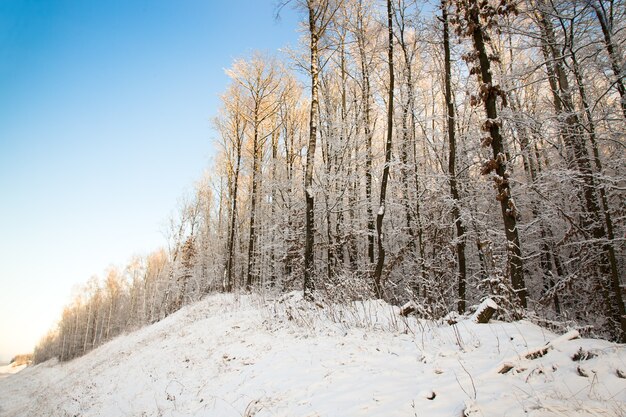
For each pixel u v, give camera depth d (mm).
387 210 16609
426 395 4266
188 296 32406
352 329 7820
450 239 12953
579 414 3387
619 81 9180
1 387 46688
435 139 15742
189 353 10906
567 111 10039
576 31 10070
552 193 10859
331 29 15977
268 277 24016
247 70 23031
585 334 5957
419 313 8289
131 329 37094
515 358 4660
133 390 10094
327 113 17688
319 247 17234
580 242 9336
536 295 13500
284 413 4941
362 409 4355
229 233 27453
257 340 9203
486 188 13047
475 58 9125
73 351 59344
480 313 6480
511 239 7879
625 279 11102
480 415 3615
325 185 16312
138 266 56844
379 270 11344
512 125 11375
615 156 10344
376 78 17953
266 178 21750
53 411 13648
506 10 8844
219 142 26656
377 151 17469
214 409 6270
